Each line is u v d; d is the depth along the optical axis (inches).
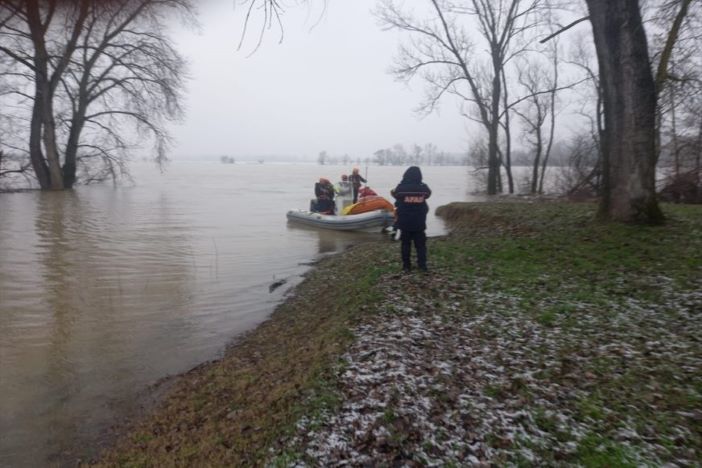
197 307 325.7
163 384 213.2
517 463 126.3
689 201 700.0
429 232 632.4
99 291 360.2
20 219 746.8
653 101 386.0
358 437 138.4
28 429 175.6
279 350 229.8
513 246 382.0
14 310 312.8
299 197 1272.1
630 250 332.2
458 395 159.2
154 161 1350.9
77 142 1250.0
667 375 167.9
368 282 303.9
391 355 188.7
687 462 123.6
